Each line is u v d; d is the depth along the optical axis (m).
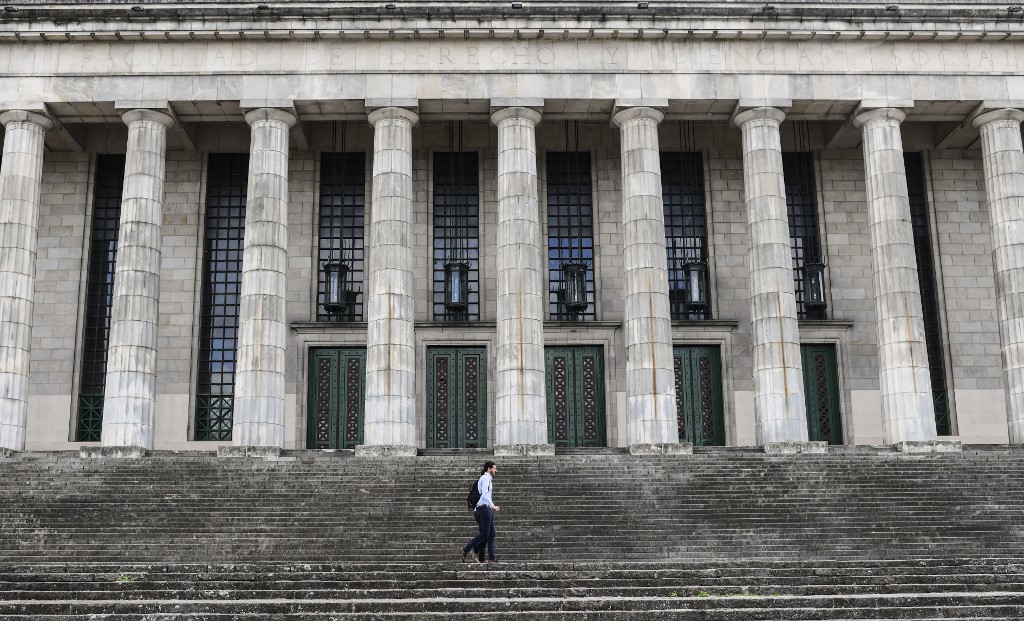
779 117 34.91
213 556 24.23
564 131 40.47
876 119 35.06
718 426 38.94
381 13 33.97
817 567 21.42
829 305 39.91
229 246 39.94
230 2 33.84
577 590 19.73
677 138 40.50
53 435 37.69
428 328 38.81
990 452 30.56
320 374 38.78
